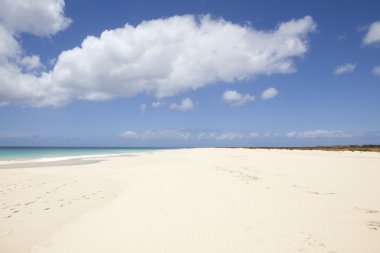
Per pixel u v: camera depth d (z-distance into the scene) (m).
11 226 7.46
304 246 5.55
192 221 7.02
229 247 5.54
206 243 5.75
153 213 7.83
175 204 8.61
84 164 24.62
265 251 5.36
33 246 6.22
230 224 6.75
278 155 33.81
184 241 5.88
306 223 6.83
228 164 21.48
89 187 12.71
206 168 18.50
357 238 5.95
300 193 10.16
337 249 5.43
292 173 15.62
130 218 7.57
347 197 9.58
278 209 7.96
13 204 9.66
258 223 6.81
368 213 7.69
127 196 10.39
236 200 8.95
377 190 10.82
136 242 5.96
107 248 5.80
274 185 11.73
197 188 10.97
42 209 9.03
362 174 15.20
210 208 8.07
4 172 18.14
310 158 27.44
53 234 6.86
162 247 5.65
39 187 12.72
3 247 6.20
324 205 8.45
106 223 7.35
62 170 19.34
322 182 12.62
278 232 6.25
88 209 8.97
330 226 6.64
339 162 22.53
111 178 15.38
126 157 36.56
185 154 41.56
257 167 18.95
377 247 5.52
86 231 6.89
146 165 22.19
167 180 13.31
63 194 11.22
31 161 28.86
